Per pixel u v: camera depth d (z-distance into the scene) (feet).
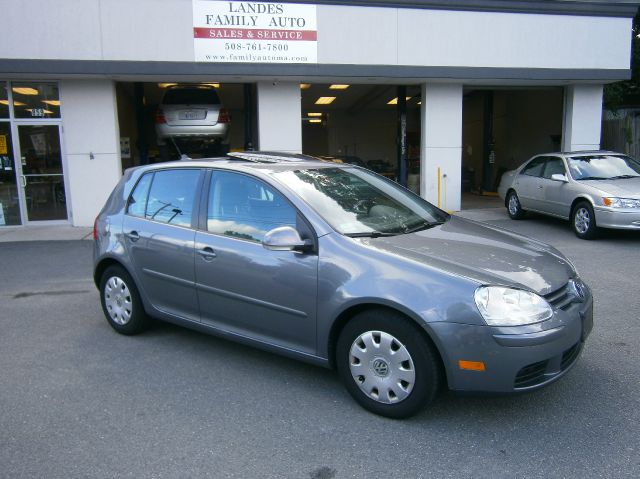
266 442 10.64
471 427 11.08
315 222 12.40
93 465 9.91
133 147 58.34
